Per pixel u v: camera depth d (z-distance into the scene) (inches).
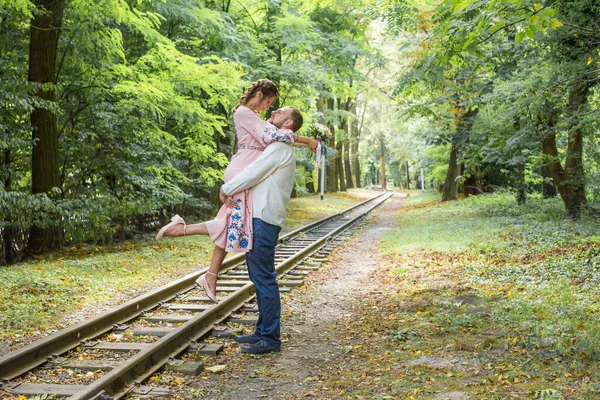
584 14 442.0
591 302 285.6
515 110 570.3
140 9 606.2
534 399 162.9
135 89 530.0
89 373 192.7
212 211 844.6
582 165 678.5
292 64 862.5
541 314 267.3
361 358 217.5
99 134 558.3
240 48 724.7
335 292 357.4
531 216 748.0
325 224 868.6
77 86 536.1
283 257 495.2
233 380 191.5
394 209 1334.9
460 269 411.2
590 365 191.8
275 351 224.2
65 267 402.0
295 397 175.2
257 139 221.8
